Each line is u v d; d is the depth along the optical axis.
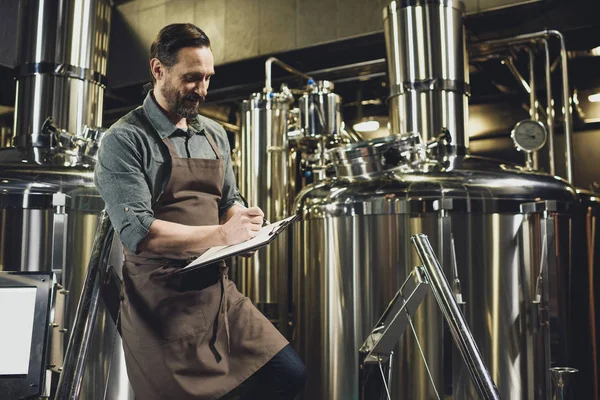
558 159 4.84
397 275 2.96
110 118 6.41
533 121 3.51
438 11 3.59
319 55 5.04
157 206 1.70
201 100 1.72
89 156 3.22
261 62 5.18
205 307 1.69
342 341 3.09
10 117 6.05
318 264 3.23
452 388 2.78
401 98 3.64
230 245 1.62
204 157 1.82
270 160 4.12
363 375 2.21
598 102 4.73
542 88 4.96
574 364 3.20
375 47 4.84
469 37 4.44
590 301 3.42
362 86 5.50
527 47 4.43
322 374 3.17
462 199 2.93
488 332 2.87
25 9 3.65
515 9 4.20
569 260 3.19
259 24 5.09
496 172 3.09
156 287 1.66
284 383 1.71
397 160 3.13
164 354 1.63
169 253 1.68
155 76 1.74
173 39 1.67
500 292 2.91
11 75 5.35
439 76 3.55
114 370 2.74
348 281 3.09
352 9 4.71
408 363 2.87
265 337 1.72
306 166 4.00
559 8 4.23
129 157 1.64
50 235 2.79
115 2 5.75
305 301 3.33
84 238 2.85
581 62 4.77
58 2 3.61
